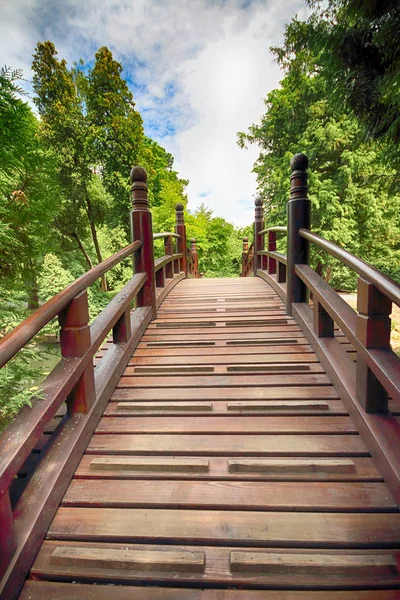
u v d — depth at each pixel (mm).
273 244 4336
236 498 1123
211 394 1712
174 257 4297
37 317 1089
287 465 1224
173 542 995
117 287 11117
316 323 2111
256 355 2105
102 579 912
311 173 8164
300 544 971
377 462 1225
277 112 9211
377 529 1007
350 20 2883
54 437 1313
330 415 1521
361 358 1399
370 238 9078
